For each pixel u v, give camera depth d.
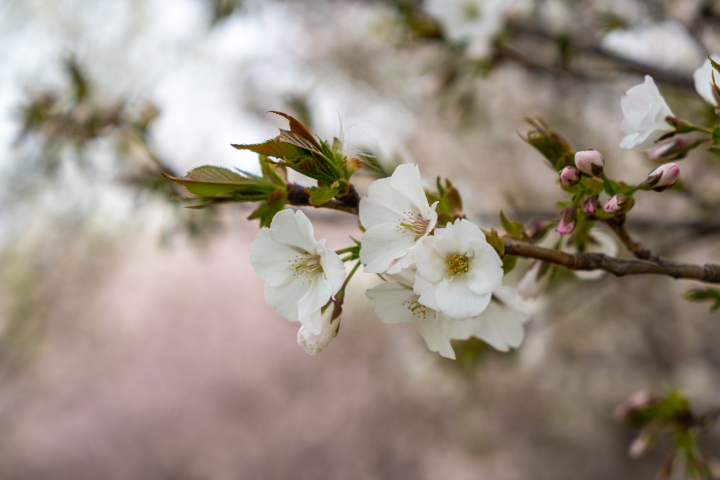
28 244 7.56
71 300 8.34
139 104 2.95
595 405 7.12
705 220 2.92
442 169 6.28
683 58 3.61
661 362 6.46
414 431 9.21
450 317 1.06
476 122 5.60
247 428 13.20
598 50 3.13
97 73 5.09
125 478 12.71
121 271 11.77
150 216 6.18
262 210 1.29
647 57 3.46
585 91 4.80
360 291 6.24
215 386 13.91
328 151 1.12
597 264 1.18
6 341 8.24
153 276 13.40
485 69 3.19
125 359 13.57
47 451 12.57
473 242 1.07
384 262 1.15
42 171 3.70
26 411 12.28
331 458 11.88
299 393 13.24
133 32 6.01
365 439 11.59
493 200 5.71
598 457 7.66
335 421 12.27
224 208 3.16
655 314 6.32
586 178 1.20
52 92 2.97
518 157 6.14
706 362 6.54
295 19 5.99
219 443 13.05
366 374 11.80
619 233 1.21
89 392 13.08
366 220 1.20
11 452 12.10
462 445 7.54
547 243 1.76
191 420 13.55
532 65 3.22
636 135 1.39
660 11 3.16
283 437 12.67
